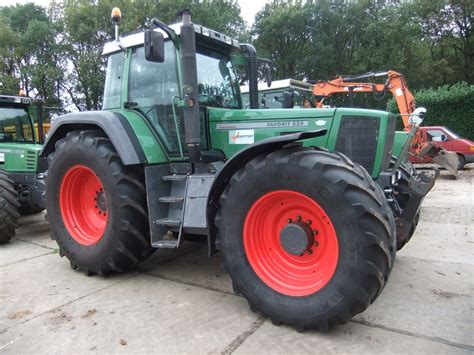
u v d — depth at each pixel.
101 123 3.66
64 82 23.22
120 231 3.55
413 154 9.02
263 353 2.42
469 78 28.56
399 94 10.53
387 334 2.60
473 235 5.06
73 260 3.91
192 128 3.38
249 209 2.83
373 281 2.42
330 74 27.38
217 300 3.21
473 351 2.38
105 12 21.42
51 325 2.83
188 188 3.43
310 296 2.60
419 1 27.02
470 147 12.34
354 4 26.59
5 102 6.29
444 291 3.30
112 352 2.47
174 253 4.52
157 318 2.90
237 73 4.51
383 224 2.45
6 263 4.29
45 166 5.75
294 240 2.74
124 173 3.58
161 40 3.22
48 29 24.03
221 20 22.81
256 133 3.60
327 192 2.51
